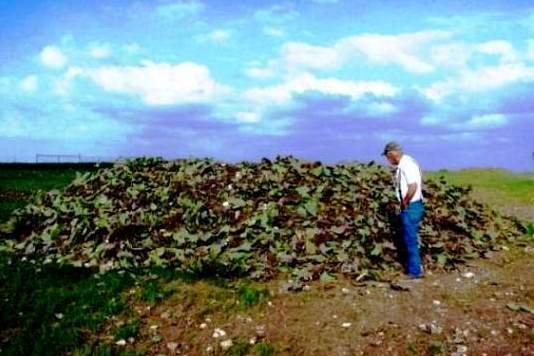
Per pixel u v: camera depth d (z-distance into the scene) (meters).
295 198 12.57
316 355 7.56
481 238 12.70
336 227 11.39
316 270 10.10
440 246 11.34
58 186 25.08
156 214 12.09
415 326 8.18
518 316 8.56
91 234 11.58
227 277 10.00
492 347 7.70
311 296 9.16
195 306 8.85
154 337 8.04
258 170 13.98
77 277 10.05
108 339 8.02
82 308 8.75
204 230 11.56
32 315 8.51
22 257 11.21
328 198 12.75
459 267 10.86
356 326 8.17
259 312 8.66
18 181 27.83
